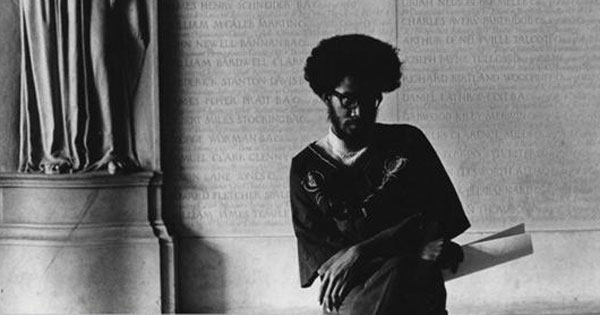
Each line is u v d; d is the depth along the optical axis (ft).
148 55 30.40
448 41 31.12
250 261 30.89
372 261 9.79
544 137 31.27
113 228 29.96
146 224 30.09
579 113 31.30
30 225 29.99
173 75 30.83
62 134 30.22
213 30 30.89
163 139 30.81
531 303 30.94
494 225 31.19
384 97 31.09
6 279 29.86
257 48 30.96
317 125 31.04
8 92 30.32
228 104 30.94
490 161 31.22
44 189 29.94
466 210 31.22
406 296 9.59
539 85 31.27
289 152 31.01
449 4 31.09
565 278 31.12
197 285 30.86
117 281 29.78
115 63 30.14
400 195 10.13
